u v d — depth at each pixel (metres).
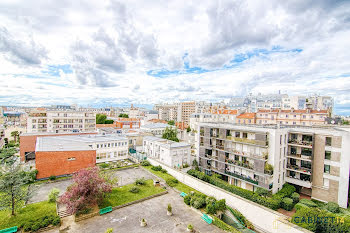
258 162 33.47
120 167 45.03
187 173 41.28
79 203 23.47
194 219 25.91
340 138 29.44
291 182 34.94
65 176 38.75
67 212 24.31
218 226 24.36
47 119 71.50
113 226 23.62
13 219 23.39
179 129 94.81
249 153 35.66
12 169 24.12
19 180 23.97
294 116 70.12
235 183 38.84
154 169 43.78
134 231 22.80
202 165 45.22
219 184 36.09
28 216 24.17
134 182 36.78
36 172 36.00
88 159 41.34
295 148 35.50
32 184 34.12
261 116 78.62
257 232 25.36
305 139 34.69
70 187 26.45
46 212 25.27
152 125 82.44
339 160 29.50
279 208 29.28
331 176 30.22
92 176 25.77
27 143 51.91
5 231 20.91
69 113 75.19
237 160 38.47
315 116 66.31
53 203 27.70
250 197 30.91
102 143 48.56
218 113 100.12
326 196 30.72
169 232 22.88
